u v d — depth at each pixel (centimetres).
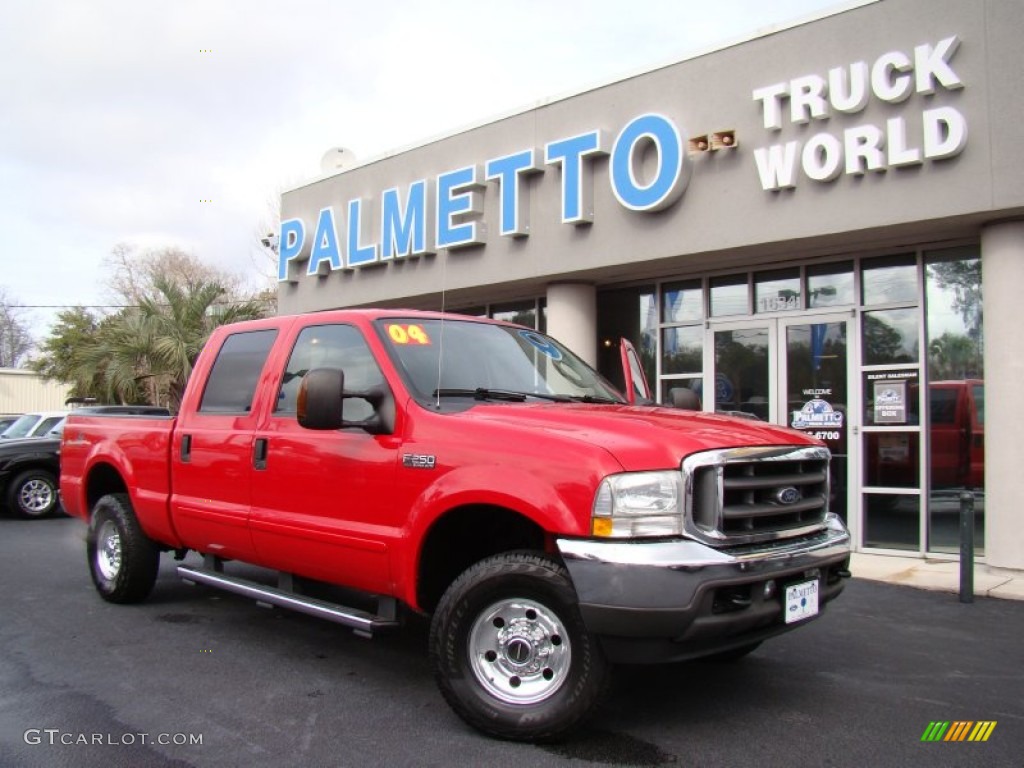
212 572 577
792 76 869
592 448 377
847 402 945
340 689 474
